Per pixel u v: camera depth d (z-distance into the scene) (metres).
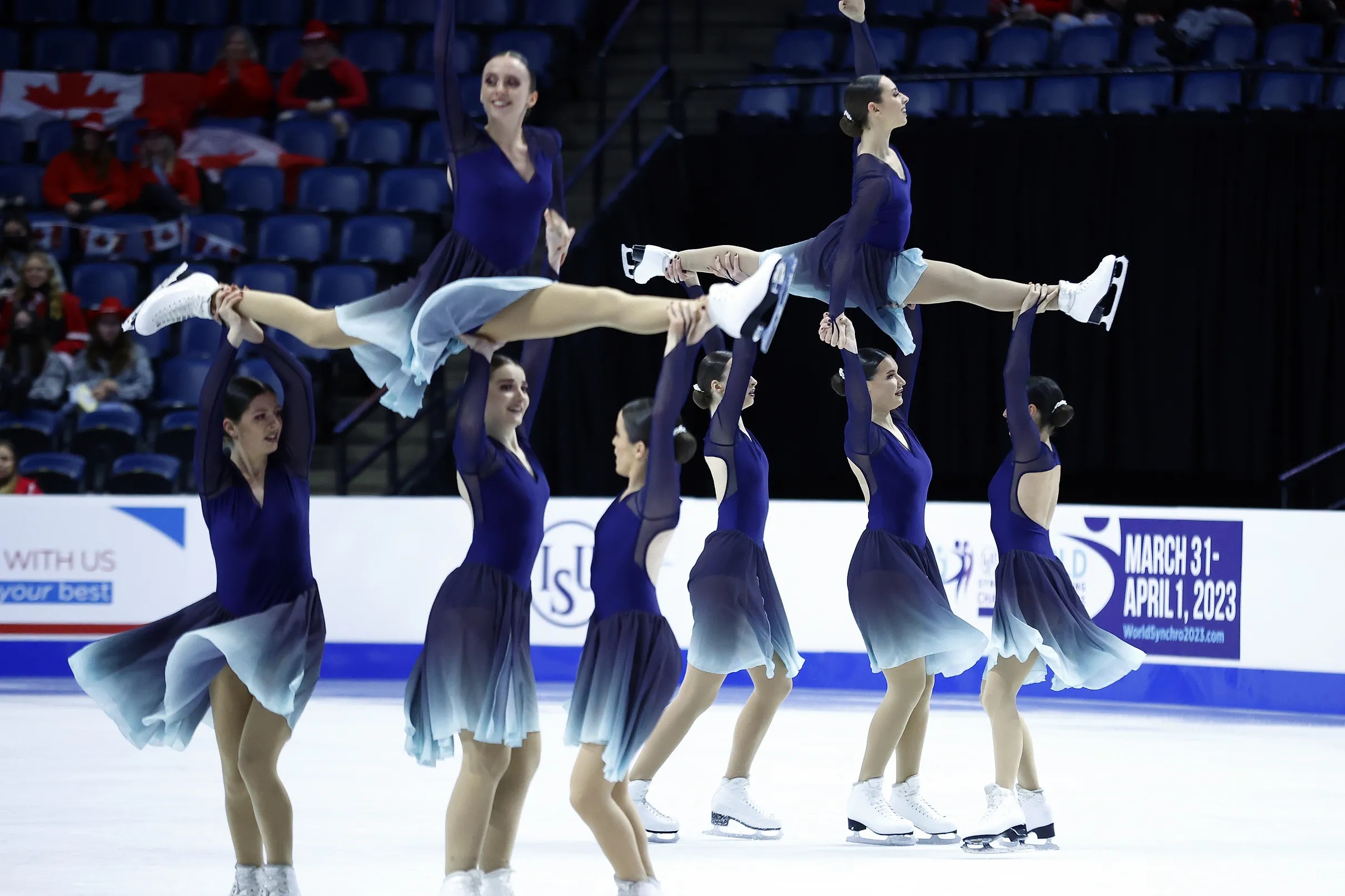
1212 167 39.75
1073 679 22.33
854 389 22.59
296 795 25.11
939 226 41.62
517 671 17.48
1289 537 35.03
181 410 43.12
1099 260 40.59
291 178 49.28
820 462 42.81
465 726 16.97
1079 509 36.78
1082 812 24.64
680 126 44.66
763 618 22.78
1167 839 22.59
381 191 48.84
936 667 23.14
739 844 22.31
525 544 17.78
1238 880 19.84
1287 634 35.03
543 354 19.31
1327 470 39.81
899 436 23.55
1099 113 42.72
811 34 48.72
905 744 23.27
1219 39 45.91
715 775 27.67
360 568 37.84
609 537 17.64
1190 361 40.25
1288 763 29.09
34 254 43.91
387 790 25.58
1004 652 22.28
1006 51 46.78
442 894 16.98
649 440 17.80
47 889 18.80
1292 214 39.50
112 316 42.97
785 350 42.72
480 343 17.89
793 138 42.69
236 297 18.38
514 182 18.31
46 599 37.78
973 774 27.62
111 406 42.56
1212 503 40.91
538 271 43.59
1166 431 40.59
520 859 20.95
